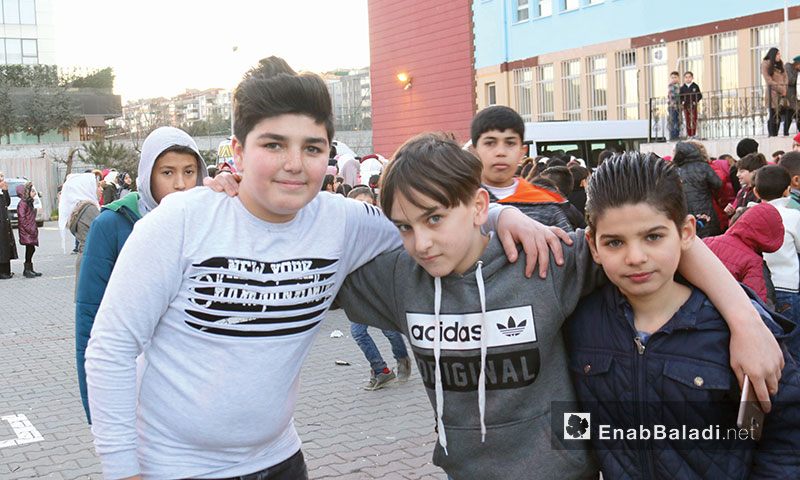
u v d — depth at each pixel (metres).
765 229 4.58
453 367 2.06
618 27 21.39
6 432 5.60
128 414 1.93
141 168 3.55
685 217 1.83
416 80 27.81
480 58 25.55
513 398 2.03
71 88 54.88
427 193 1.86
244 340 2.00
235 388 2.00
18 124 50.97
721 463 1.87
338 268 2.17
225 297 1.98
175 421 2.00
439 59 26.83
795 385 1.81
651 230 1.78
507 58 24.78
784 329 1.95
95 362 1.91
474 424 2.08
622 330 1.95
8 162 34.19
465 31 25.75
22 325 10.13
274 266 2.01
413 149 1.92
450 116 26.70
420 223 1.92
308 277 2.07
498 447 2.07
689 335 1.86
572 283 2.01
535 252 1.98
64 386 6.93
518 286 2.00
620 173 1.80
